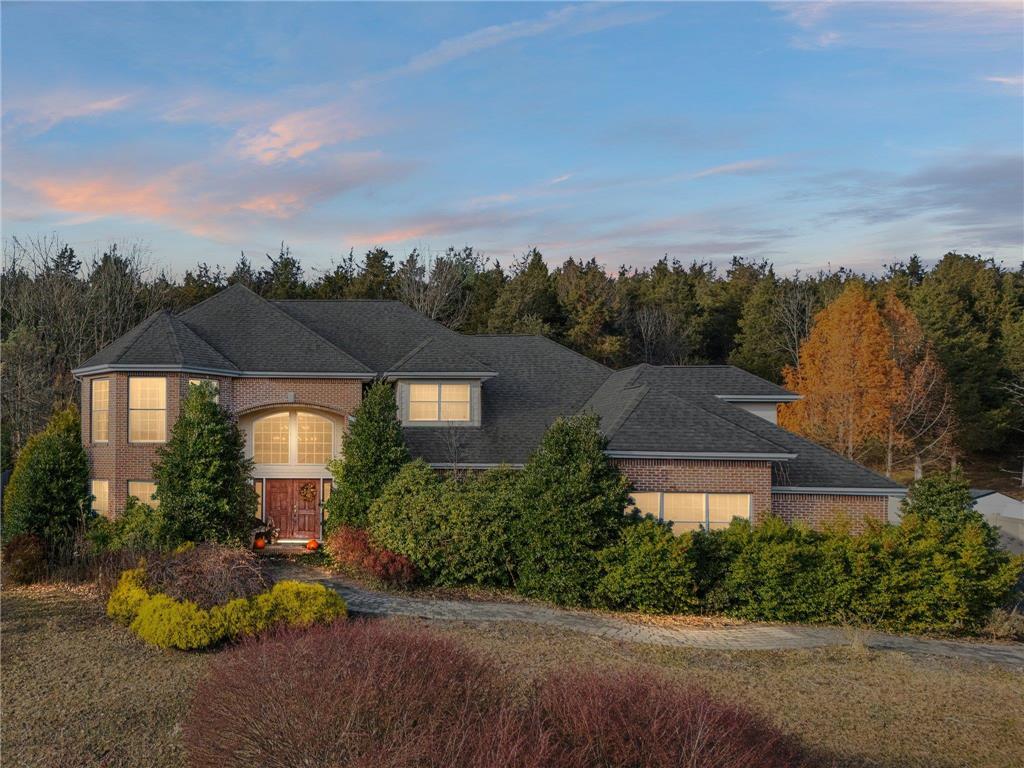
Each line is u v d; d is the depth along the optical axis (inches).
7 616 624.1
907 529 744.3
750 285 3056.1
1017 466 2219.5
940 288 2400.3
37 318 1897.1
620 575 723.4
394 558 773.9
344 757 264.5
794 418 1916.8
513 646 562.6
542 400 1119.0
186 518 835.4
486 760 247.8
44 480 884.6
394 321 1222.3
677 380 1106.1
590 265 3238.2
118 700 432.1
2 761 357.1
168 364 918.4
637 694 295.9
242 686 303.6
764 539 743.7
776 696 480.1
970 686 519.8
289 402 1002.7
